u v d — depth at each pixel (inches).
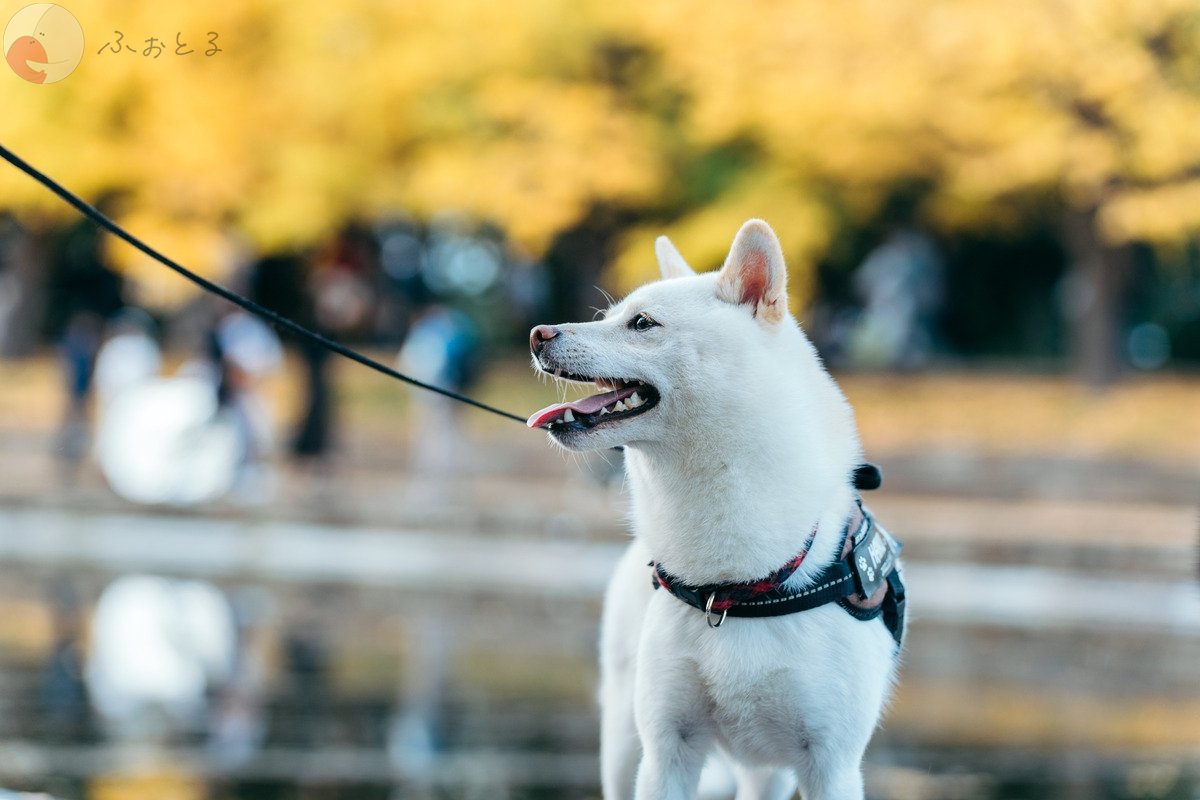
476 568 602.2
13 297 1155.3
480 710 352.8
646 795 170.9
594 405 168.1
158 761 295.9
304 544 656.4
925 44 788.6
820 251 904.9
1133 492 765.9
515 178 844.6
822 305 1157.7
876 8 791.1
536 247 880.3
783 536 163.5
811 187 885.2
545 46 861.2
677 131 901.2
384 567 599.5
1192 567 603.5
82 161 777.6
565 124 839.7
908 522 672.4
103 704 346.0
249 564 599.8
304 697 361.1
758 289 168.2
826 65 802.8
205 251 830.5
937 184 951.6
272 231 823.1
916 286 1083.3
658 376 164.1
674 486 166.1
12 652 404.5
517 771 297.1
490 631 470.3
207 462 733.3
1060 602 553.6
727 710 168.2
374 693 368.2
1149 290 1209.4
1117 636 484.7
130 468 728.3
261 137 815.7
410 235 1268.5
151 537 669.9
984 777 297.0
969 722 353.4
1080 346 988.6
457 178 844.6
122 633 440.1
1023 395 946.7
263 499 728.3
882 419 896.3
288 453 837.8
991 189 869.8
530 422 168.2
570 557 634.8
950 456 813.2
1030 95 815.7
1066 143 813.9
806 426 165.8
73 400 828.6
